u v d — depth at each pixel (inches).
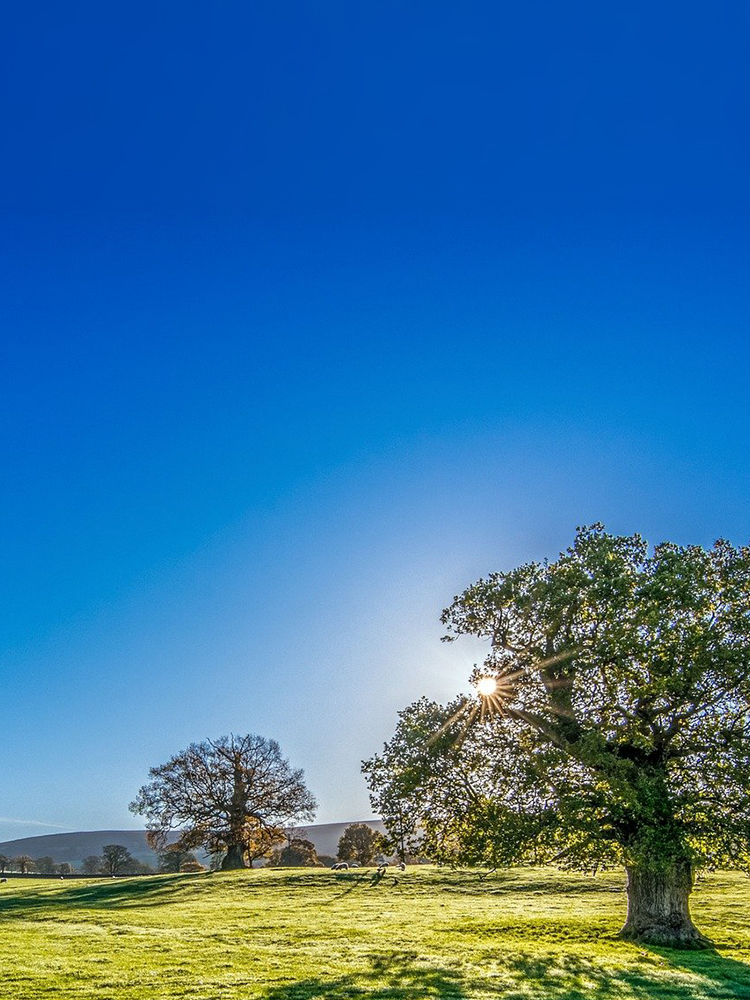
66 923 1697.8
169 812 3225.9
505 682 1373.0
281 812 3336.6
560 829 1201.4
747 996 935.7
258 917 1749.5
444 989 952.3
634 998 916.0
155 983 971.3
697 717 1274.6
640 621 1267.2
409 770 1306.6
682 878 1298.0
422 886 2369.6
